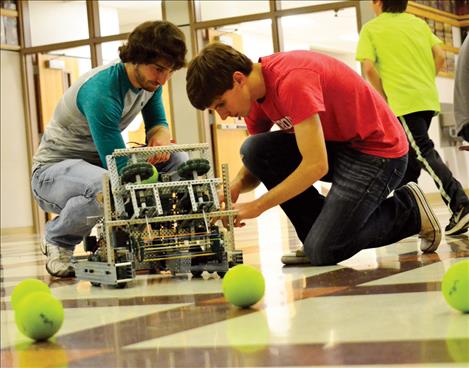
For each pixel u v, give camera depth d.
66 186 3.07
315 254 2.66
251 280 1.82
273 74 2.52
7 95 10.84
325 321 1.54
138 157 2.64
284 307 1.78
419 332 1.36
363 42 4.16
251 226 6.64
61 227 3.08
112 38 10.70
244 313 1.74
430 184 10.93
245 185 2.95
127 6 12.73
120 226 2.53
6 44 10.78
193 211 2.51
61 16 11.00
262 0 9.84
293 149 2.84
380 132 2.69
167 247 2.53
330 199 2.67
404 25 4.10
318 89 2.52
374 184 2.65
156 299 2.13
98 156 3.24
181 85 10.24
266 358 1.25
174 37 2.82
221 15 10.07
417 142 3.87
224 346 1.37
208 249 2.63
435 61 4.11
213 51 2.46
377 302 1.73
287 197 2.54
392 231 2.76
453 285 1.53
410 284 1.99
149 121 3.27
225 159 10.44
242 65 2.48
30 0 11.03
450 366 1.09
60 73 11.23
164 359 1.31
